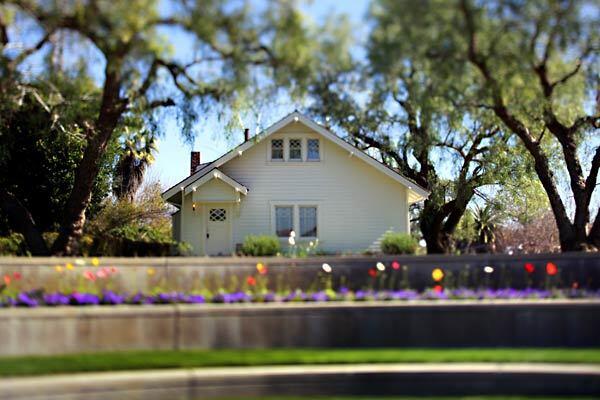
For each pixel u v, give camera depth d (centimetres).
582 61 1412
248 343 1008
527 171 2708
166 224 3175
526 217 3188
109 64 1366
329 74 1412
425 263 1638
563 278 1650
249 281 1280
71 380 780
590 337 1009
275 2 1202
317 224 2417
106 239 2117
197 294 1216
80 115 1683
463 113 1630
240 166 2431
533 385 833
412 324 1029
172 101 1644
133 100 1631
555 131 1809
